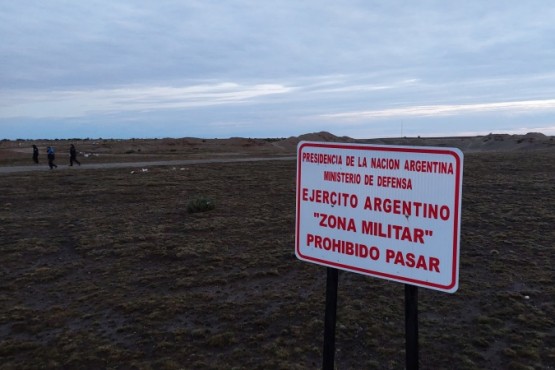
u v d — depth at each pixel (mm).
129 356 6570
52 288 9625
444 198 3340
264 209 18438
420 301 8727
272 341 7070
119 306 8461
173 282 9867
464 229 14680
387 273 3686
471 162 40312
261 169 36719
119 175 31906
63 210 19062
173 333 7320
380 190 3691
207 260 11375
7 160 48562
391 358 6566
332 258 4043
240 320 7879
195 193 23562
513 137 105250
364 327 7551
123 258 11703
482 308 8383
